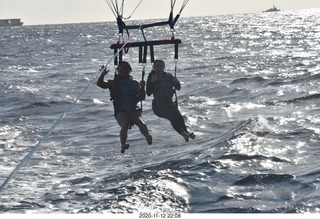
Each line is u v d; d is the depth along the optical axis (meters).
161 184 10.19
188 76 39.19
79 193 10.51
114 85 12.04
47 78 42.72
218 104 24.28
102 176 12.30
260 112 20.98
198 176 10.66
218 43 89.00
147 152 15.32
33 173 13.51
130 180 11.00
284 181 10.02
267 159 11.74
